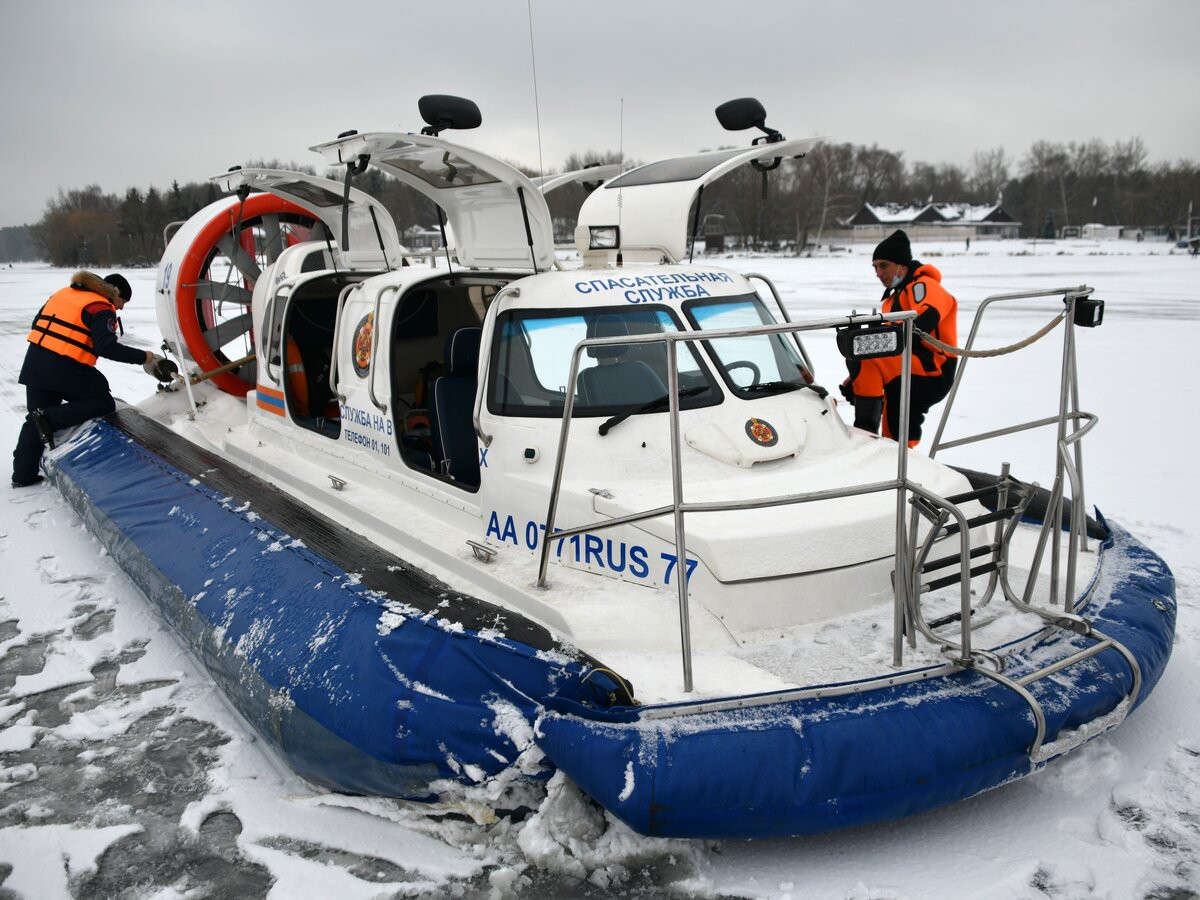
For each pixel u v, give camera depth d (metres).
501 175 4.54
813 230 81.44
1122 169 114.81
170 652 4.31
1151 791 3.06
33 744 3.56
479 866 2.82
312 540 3.89
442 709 2.88
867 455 3.84
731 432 3.66
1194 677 3.74
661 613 3.19
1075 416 3.45
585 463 3.63
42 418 6.73
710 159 5.11
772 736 2.66
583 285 4.08
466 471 4.50
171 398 7.14
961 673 2.93
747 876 2.75
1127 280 26.89
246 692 3.37
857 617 3.30
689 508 2.79
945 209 95.38
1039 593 3.54
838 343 2.76
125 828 3.04
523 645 2.91
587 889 2.71
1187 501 5.89
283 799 3.19
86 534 5.91
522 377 3.91
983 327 15.23
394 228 6.13
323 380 5.88
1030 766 2.79
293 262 6.29
